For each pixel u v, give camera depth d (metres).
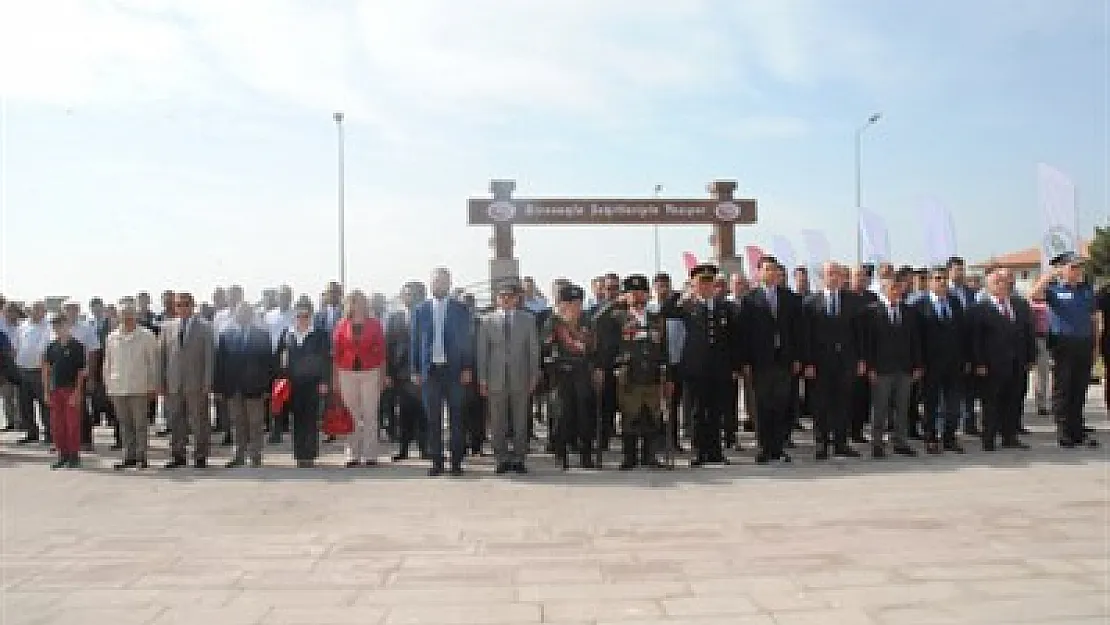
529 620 4.29
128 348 9.66
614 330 9.13
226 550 5.81
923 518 6.27
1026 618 4.15
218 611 4.54
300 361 9.67
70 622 4.41
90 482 8.75
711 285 9.45
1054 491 7.17
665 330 9.29
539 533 6.14
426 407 9.02
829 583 4.79
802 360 9.23
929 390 9.63
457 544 5.86
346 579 5.08
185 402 9.94
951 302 9.77
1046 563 5.06
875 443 9.38
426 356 8.99
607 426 10.64
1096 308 10.23
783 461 9.27
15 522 6.80
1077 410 9.66
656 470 8.94
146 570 5.35
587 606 4.48
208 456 10.77
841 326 9.23
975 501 6.84
